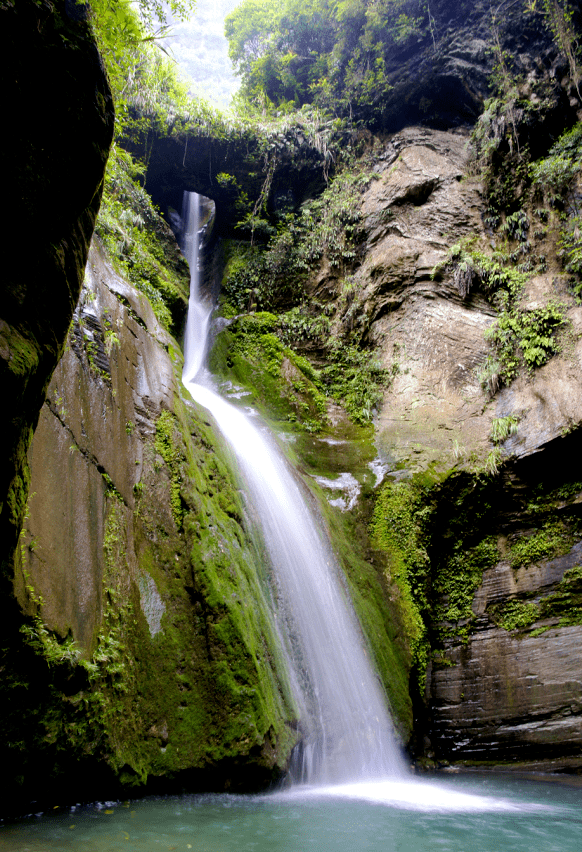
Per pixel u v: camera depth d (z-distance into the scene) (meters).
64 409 4.61
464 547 9.88
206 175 15.98
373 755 6.82
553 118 13.46
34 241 2.76
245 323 13.82
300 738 5.65
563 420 9.45
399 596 8.97
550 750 8.03
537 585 9.12
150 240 12.12
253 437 9.45
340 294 14.19
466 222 13.68
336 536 9.18
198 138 15.12
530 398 10.34
